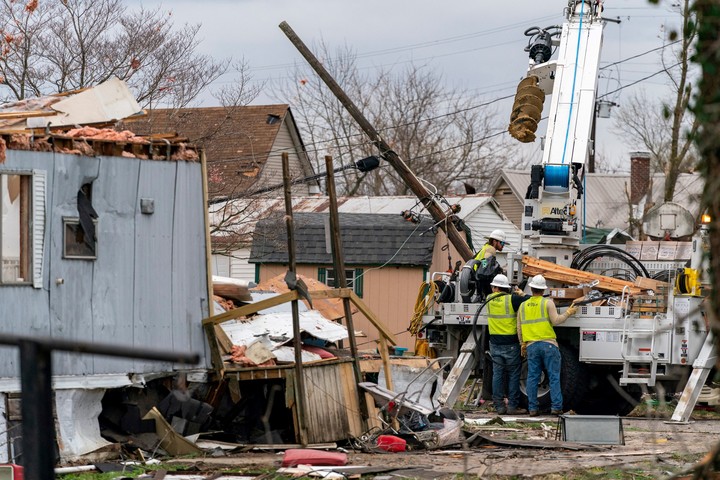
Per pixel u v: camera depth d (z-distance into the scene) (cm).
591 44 7694
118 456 4466
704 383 6256
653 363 6388
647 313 6512
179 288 4903
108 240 4619
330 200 5200
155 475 3962
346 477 3981
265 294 5994
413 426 5153
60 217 4431
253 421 5069
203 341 4950
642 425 6097
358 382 5059
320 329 5338
